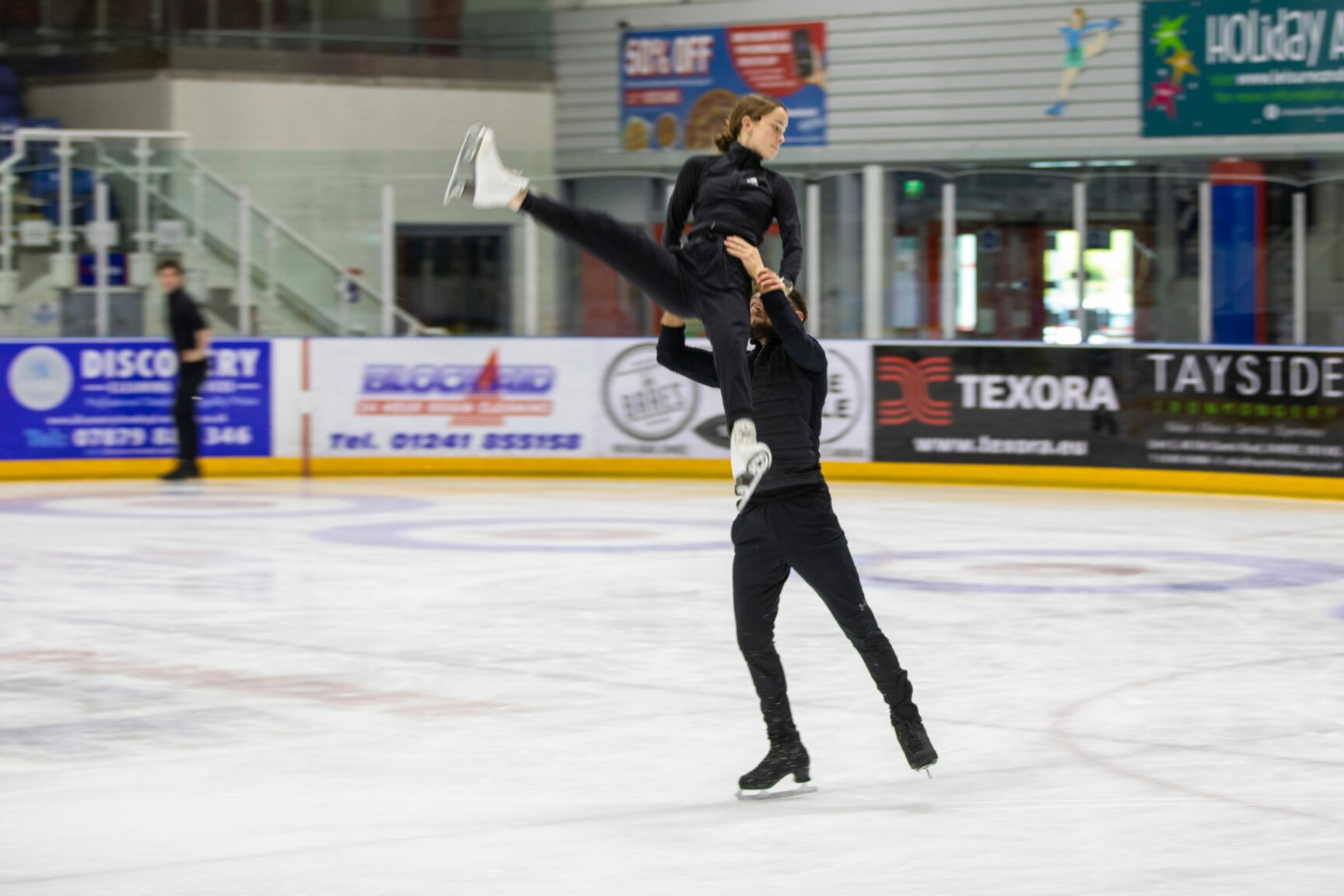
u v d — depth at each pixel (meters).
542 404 24.56
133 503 20.69
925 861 6.91
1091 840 7.21
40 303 24.11
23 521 18.80
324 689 10.33
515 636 12.08
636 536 17.72
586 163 24.56
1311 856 6.98
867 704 9.94
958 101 31.14
